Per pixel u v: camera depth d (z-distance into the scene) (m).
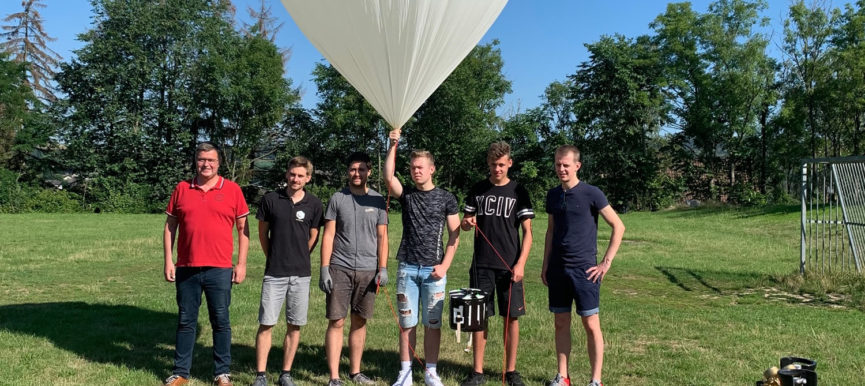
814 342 5.82
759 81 35.50
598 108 36.75
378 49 4.66
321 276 4.54
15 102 35.81
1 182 32.50
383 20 4.54
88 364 5.12
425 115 38.41
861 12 33.28
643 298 8.59
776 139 37.22
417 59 4.71
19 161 35.62
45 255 13.04
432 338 4.53
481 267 4.65
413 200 4.56
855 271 9.16
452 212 4.58
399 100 4.84
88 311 7.32
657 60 36.94
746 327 6.50
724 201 36.94
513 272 4.56
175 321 6.84
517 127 38.34
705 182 38.72
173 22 35.06
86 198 34.84
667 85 37.12
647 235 18.09
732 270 11.25
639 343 5.91
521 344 5.86
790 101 34.16
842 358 5.25
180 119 35.97
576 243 4.33
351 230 4.57
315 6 4.65
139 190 34.62
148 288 9.30
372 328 6.50
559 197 4.44
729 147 37.84
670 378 4.79
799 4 34.00
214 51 36.28
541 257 13.48
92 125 35.50
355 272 4.57
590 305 4.30
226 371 4.64
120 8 34.47
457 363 5.27
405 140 40.06
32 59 46.91
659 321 6.80
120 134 34.28
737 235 18.28
